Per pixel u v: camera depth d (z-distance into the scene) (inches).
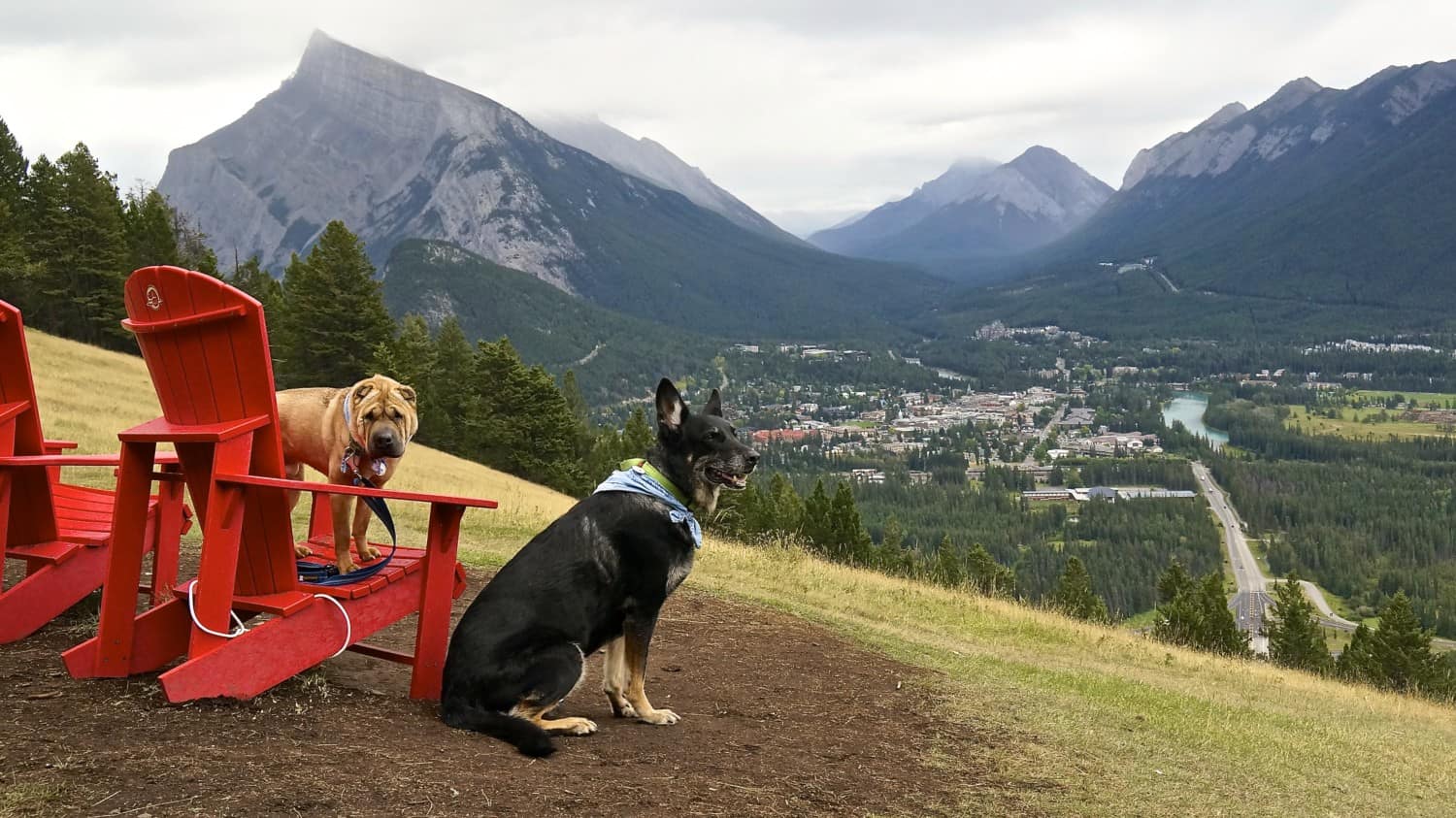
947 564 1392.7
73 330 2241.6
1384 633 1508.4
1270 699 510.3
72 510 239.3
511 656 177.8
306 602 177.2
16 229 2122.3
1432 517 6309.1
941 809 189.8
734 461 208.5
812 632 396.5
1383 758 383.6
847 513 1406.3
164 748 140.8
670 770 178.9
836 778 195.5
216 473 162.7
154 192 2640.3
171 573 226.7
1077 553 5162.4
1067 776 232.2
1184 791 241.4
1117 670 502.0
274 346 2353.6
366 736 162.6
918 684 319.0
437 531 194.2
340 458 207.9
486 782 150.5
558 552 188.1
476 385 2297.0
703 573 518.6
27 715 148.6
